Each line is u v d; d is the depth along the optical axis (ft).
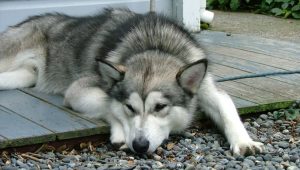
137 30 5.24
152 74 4.64
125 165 4.35
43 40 6.16
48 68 6.01
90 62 5.42
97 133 4.81
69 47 5.87
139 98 4.52
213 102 5.17
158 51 4.93
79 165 4.38
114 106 4.75
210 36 8.82
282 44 8.28
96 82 5.21
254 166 4.41
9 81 5.97
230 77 6.34
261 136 5.13
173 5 8.90
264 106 5.52
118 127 4.79
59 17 6.38
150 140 4.46
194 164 4.46
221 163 4.48
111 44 5.29
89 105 5.03
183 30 5.43
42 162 4.42
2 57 6.19
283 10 11.49
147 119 4.52
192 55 5.06
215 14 11.65
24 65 6.12
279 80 6.35
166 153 4.66
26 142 4.50
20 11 7.52
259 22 10.73
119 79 4.71
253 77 6.44
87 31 5.84
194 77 4.77
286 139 5.06
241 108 5.39
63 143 4.69
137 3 8.49
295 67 6.88
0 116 5.03
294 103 5.65
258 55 7.49
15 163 4.36
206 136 5.11
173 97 4.64
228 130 4.88
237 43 8.28
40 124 4.83
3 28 7.42
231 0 12.12
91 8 8.11
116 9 6.02
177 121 4.81
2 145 4.42
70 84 5.60
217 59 7.24
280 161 4.55
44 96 5.80
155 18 5.41
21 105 5.40
